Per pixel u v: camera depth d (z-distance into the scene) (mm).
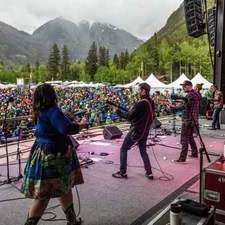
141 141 5145
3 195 4387
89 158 6457
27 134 8562
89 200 4234
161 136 9344
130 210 3932
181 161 6270
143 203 4152
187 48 100312
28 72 129750
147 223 3584
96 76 117000
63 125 2889
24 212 3848
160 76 101562
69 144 3115
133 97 25672
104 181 5027
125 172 5215
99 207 4012
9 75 126312
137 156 6707
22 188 3084
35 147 3049
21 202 4152
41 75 124875
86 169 5684
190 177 5266
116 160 6371
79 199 4266
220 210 3309
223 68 4789
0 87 50000
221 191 3295
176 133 9891
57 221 3605
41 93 2994
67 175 3047
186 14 6230
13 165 5930
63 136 3029
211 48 5836
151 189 4684
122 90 39781
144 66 106312
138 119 5035
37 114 3025
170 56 103375
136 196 4398
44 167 2945
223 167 3418
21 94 36156
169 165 6043
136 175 5363
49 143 2973
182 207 3000
